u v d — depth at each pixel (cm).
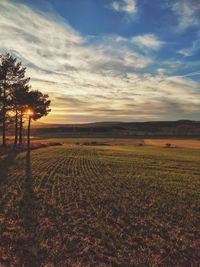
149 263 866
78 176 2406
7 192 1684
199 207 1560
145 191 1928
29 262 830
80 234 1062
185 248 992
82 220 1228
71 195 1692
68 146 7144
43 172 2495
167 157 4866
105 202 1568
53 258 862
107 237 1046
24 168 2684
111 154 5088
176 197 1789
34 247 928
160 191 1955
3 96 4103
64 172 2598
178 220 1309
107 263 854
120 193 1823
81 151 5488
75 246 955
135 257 902
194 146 9144
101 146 8131
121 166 3306
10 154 3875
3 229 1075
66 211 1355
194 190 2048
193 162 4175
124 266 844
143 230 1148
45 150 5191
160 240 1048
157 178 2522
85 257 880
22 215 1256
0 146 4378
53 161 3409
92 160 3834
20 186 1873
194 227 1219
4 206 1386
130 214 1361
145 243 1018
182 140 12231
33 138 11019
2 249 905
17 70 4234
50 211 1336
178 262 891
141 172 2872
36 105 5309
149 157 4750
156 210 1457
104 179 2322
